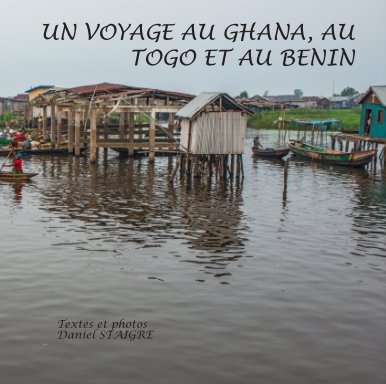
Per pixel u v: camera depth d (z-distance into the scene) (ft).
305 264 71.46
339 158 179.52
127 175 147.54
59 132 194.49
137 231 85.87
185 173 149.69
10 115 326.85
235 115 137.39
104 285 61.46
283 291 61.36
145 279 63.77
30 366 43.39
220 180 141.79
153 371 43.24
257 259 73.00
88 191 120.88
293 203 113.29
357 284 64.44
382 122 175.01
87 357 45.14
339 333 50.98
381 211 107.14
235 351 46.80
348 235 87.15
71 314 53.52
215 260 71.92
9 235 81.00
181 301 57.47
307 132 340.80
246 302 57.77
